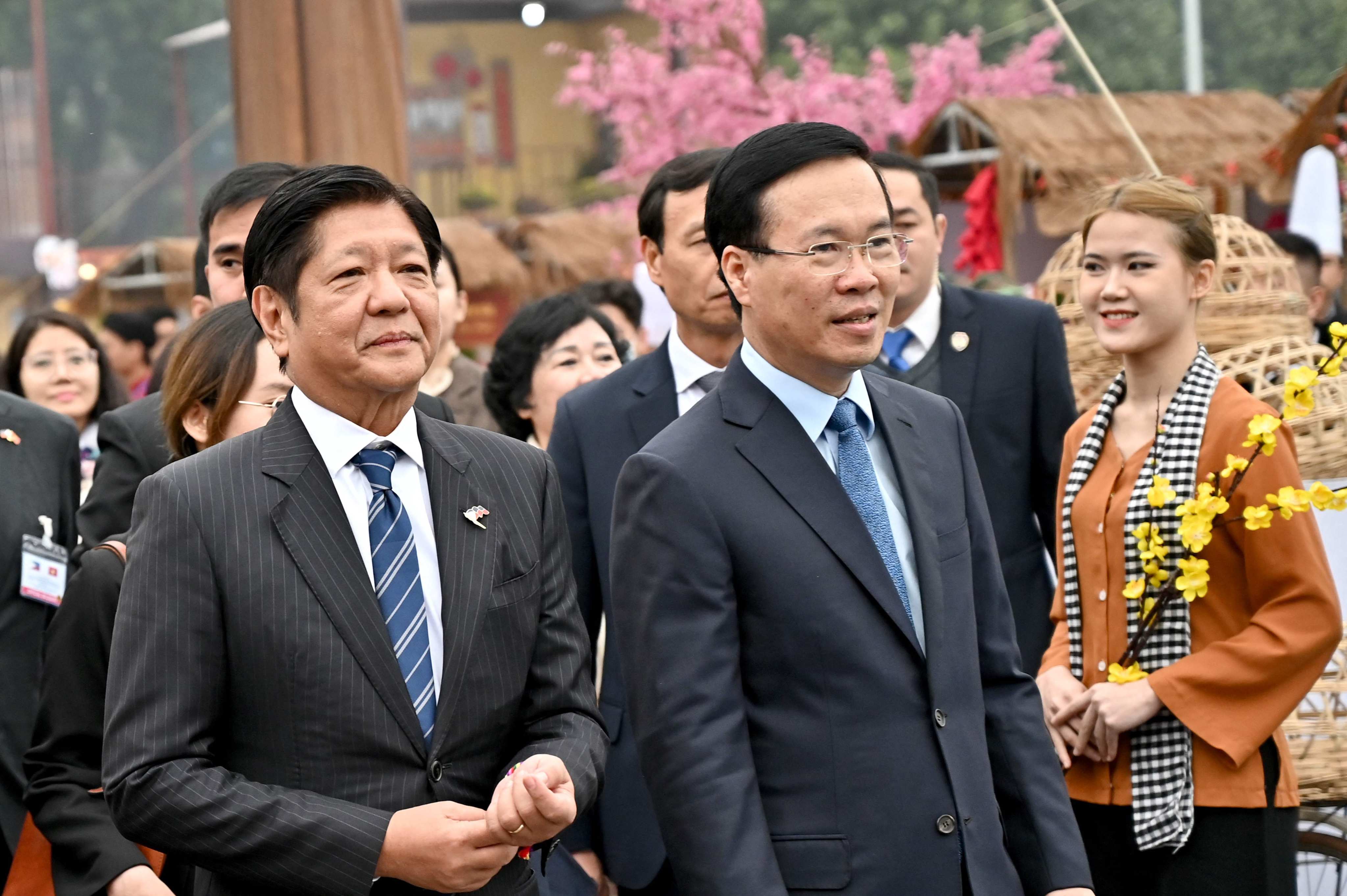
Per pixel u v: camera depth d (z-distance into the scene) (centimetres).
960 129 1007
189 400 295
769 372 263
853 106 1703
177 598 220
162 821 211
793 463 256
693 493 253
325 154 622
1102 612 330
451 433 246
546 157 3269
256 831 209
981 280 645
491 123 3256
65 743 285
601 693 336
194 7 2664
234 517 224
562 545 249
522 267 1470
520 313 454
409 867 209
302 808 211
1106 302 332
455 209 3219
